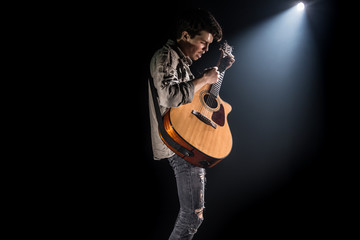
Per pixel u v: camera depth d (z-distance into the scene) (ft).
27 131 8.64
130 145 9.54
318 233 8.86
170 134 4.45
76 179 8.81
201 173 4.81
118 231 8.15
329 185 10.63
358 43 10.98
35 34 8.80
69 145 9.02
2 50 8.48
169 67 4.37
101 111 9.50
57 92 9.09
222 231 8.90
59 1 9.01
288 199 10.20
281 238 8.65
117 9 9.66
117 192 8.96
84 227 7.93
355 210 9.72
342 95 11.32
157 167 9.44
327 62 11.44
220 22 10.93
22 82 8.70
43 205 8.07
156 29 10.01
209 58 10.56
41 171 8.56
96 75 9.52
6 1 8.44
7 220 7.50
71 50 9.25
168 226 8.66
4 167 8.24
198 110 4.84
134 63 9.84
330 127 11.32
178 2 10.17
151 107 4.95
